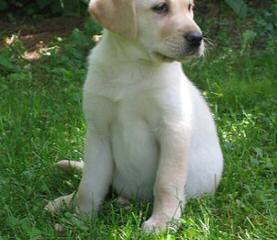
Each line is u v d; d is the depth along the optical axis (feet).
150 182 14.11
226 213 13.93
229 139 17.43
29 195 14.74
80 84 21.94
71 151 16.96
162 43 12.95
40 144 17.19
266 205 13.96
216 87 21.12
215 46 25.62
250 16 28.19
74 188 15.33
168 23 12.94
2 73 23.24
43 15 28.71
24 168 15.98
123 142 13.67
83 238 12.90
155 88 13.10
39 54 24.81
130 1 12.80
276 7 27.63
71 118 18.83
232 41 26.22
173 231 12.92
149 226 12.90
